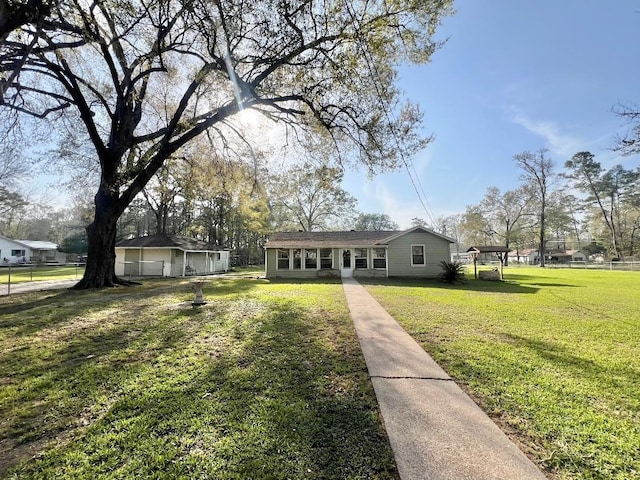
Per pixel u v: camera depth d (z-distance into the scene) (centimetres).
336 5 773
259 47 811
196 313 713
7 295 1005
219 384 339
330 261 1942
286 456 219
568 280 1762
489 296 1059
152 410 282
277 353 443
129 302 865
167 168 1527
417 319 676
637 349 470
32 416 276
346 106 994
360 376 364
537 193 3934
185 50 915
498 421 268
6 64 761
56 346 473
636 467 210
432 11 814
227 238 3750
